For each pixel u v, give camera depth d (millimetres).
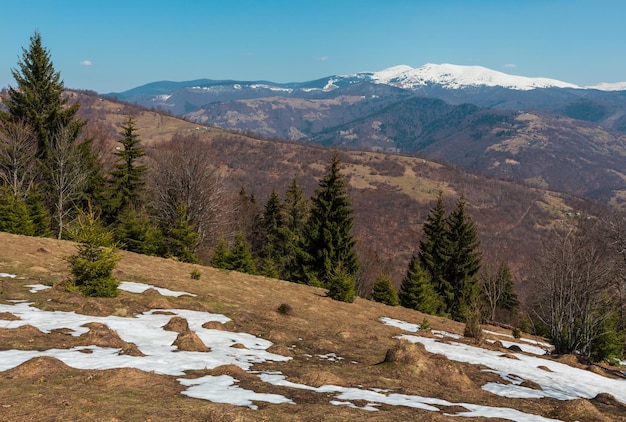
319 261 43781
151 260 30562
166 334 13508
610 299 30328
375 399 9680
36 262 22031
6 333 11227
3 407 6906
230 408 7570
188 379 9523
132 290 20141
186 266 31344
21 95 43438
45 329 12297
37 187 40656
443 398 10781
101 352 10844
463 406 10125
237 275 32469
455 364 13273
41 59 44312
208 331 14977
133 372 9109
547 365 19625
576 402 10539
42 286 17844
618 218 31328
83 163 43188
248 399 8555
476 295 52094
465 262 54750
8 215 31312
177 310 17672
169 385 8914
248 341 14648
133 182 47250
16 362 9320
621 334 30797
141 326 14164
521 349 26156
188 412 7441
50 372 8812
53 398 7496
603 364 27109
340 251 43406
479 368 16062
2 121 42625
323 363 13227
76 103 45312
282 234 61219
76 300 15938
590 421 9914
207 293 22734
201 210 47469
